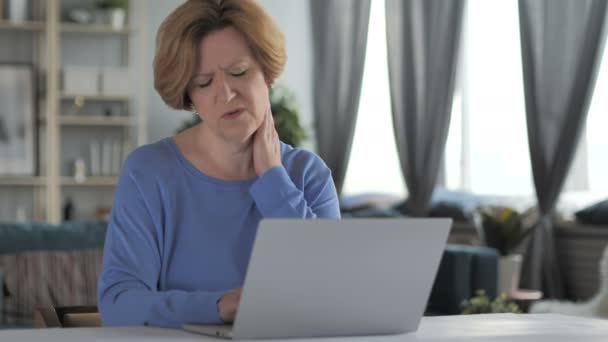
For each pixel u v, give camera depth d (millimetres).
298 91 8000
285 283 1153
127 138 7586
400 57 6594
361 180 7664
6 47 7441
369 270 1200
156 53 1528
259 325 1168
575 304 4625
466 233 6098
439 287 4848
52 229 4406
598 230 5395
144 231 1529
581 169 6008
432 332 1263
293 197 1572
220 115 1498
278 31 1531
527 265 5527
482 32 6770
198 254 1546
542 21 5625
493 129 6691
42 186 7520
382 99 7613
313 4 7312
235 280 1547
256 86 1512
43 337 1155
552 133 5543
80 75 7336
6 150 7320
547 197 5543
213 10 1493
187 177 1574
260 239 1115
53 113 7238
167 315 1301
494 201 6316
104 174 7496
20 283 4156
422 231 1217
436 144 6352
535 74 5621
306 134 7477
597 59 5395
